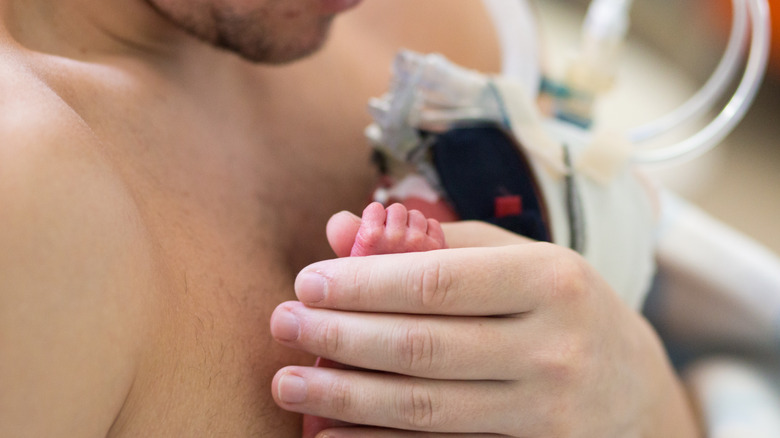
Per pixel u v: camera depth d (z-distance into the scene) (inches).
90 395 11.6
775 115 52.0
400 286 13.1
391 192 18.7
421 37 26.6
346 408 13.2
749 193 47.8
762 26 21.5
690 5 50.6
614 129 20.9
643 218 21.8
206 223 15.2
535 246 14.3
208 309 14.0
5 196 11.3
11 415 11.0
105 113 14.6
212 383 13.5
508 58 28.0
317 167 19.4
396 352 13.1
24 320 11.1
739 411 23.1
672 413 19.4
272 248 16.4
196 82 17.6
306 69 21.2
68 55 15.5
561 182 19.2
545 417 13.8
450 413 13.3
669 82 50.6
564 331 13.8
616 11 26.3
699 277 25.7
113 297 11.8
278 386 13.2
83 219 11.7
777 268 26.1
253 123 18.6
